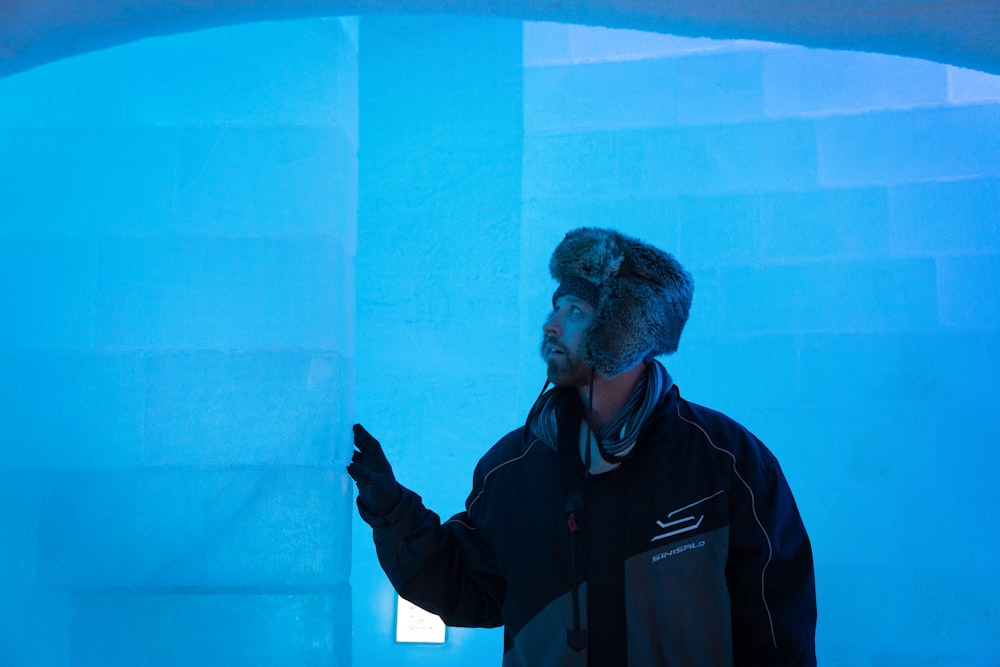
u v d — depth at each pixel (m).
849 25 1.89
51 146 2.24
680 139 2.76
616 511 1.50
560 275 1.58
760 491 1.49
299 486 2.10
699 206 2.72
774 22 1.90
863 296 2.61
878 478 2.56
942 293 2.58
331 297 2.16
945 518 2.53
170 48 2.25
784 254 2.66
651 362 1.58
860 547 2.55
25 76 2.26
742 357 2.64
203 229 2.19
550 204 2.80
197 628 2.06
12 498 2.12
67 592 2.08
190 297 2.17
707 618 1.47
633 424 1.49
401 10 1.91
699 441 1.53
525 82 2.87
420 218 2.84
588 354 1.48
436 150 2.87
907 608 2.52
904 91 2.66
